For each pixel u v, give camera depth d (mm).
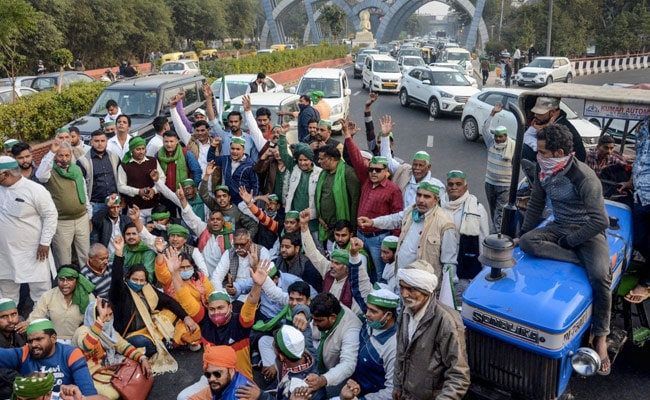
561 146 4258
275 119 12883
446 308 3848
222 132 9109
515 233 5215
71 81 23734
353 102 24922
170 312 6168
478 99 16219
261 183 8406
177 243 6672
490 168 8609
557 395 4035
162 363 5949
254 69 32250
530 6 54094
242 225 7457
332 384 4504
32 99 14484
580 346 4328
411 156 14891
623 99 5074
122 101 12688
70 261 7492
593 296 4289
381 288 4527
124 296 5895
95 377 5258
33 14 17984
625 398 5176
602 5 52625
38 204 6590
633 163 5699
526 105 5988
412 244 5527
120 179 8094
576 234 4328
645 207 5195
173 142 8320
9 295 6816
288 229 6582
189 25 58000
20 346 5285
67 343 5371
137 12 46625
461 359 3686
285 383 4539
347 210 7027
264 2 90188
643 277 5160
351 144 7016
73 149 8000
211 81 20375
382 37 88438
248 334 5488
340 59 52875
